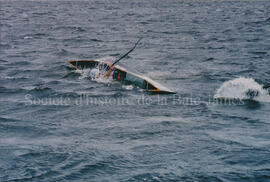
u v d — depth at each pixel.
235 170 8.13
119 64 19.98
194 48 31.97
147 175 7.97
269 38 39.09
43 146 9.93
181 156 9.04
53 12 98.94
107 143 10.10
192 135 10.65
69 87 17.58
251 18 71.75
